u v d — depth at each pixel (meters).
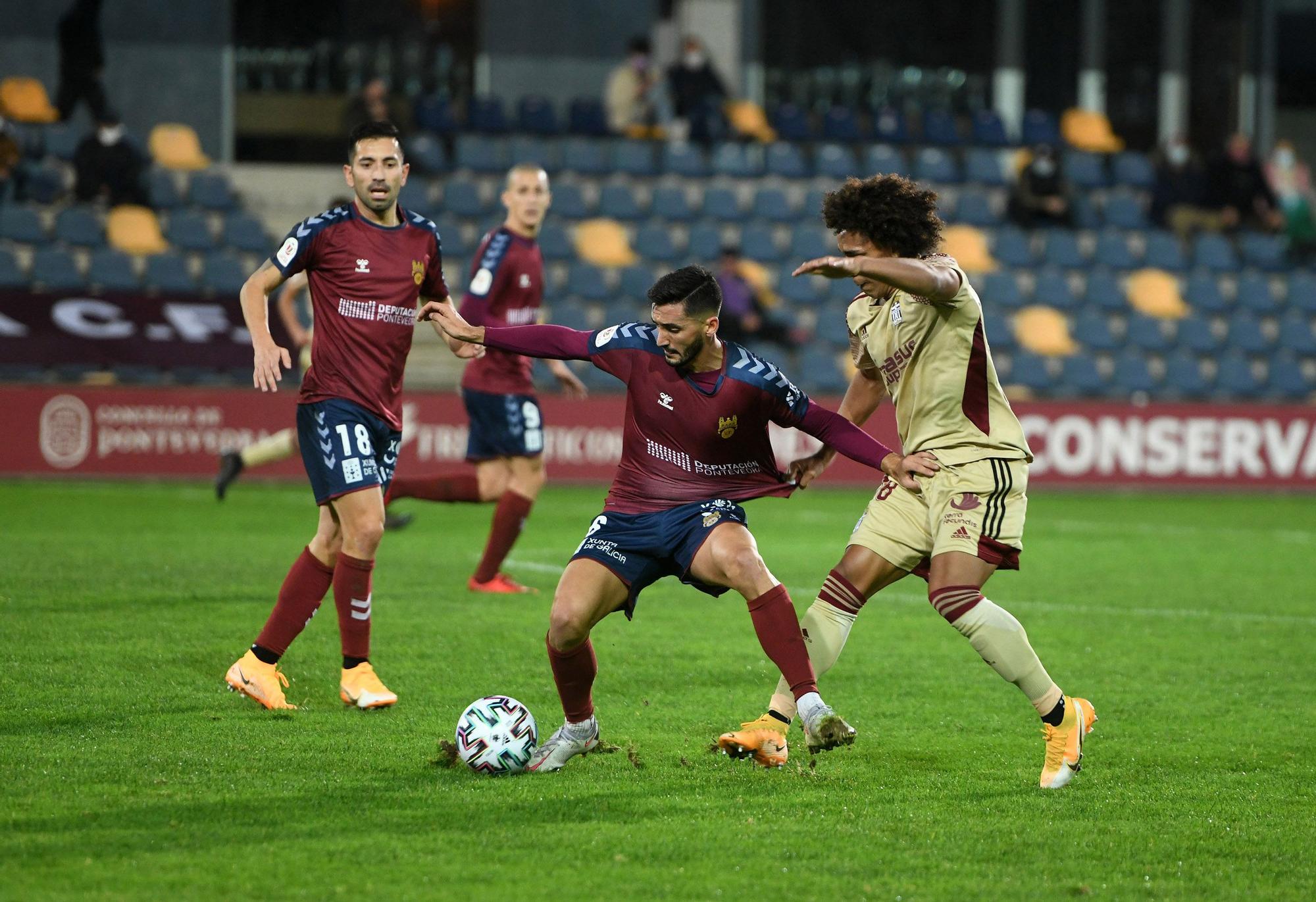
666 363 17.19
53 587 29.62
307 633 25.89
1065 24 91.19
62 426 53.81
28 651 23.20
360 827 14.90
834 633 17.91
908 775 17.69
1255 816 16.20
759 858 14.25
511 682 22.39
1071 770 17.09
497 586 31.61
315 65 79.00
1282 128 106.19
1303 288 79.38
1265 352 75.62
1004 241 76.19
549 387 61.44
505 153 75.00
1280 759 19.02
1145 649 27.09
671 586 33.84
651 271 69.69
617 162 76.00
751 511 52.50
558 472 58.72
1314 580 37.09
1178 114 92.56
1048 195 76.75
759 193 75.50
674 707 21.20
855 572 17.95
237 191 73.88
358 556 20.47
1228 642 27.98
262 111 78.56
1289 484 64.50
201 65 76.44
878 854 14.47
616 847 14.47
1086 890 13.52
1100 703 22.44
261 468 56.09
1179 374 72.44
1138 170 84.81
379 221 21.00
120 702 20.16
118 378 57.62
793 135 81.00
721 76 83.00
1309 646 27.66
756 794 16.59
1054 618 30.56
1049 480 62.41
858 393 18.95
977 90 90.38
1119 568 38.88
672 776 17.33
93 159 65.81
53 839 14.25
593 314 68.31
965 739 19.67
